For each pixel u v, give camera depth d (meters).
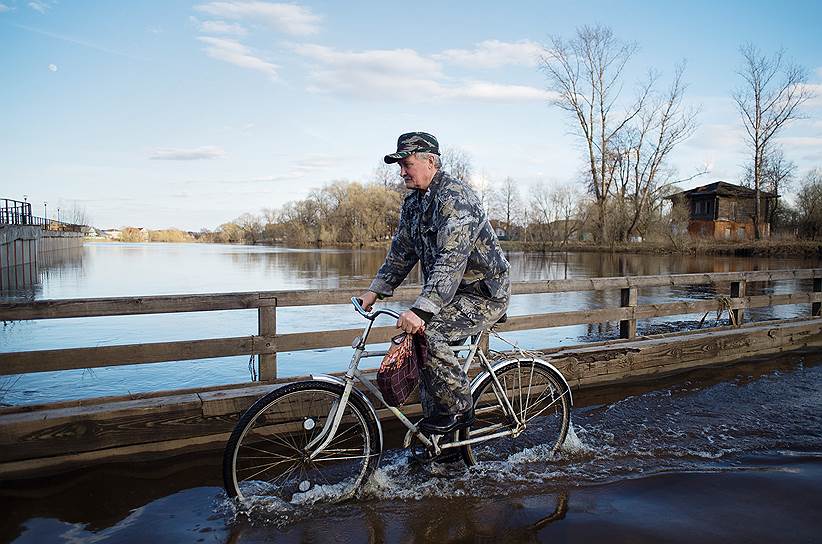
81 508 3.11
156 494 3.28
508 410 3.65
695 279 6.56
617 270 26.45
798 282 21.12
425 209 3.11
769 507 3.15
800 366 6.33
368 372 4.40
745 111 47.38
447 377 3.18
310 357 7.27
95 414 3.55
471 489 3.34
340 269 27.02
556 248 48.97
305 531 2.87
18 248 29.09
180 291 16.89
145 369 6.76
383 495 3.25
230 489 3.05
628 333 6.11
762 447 4.05
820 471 3.63
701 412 4.80
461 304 3.17
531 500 3.22
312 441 3.19
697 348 6.12
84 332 9.45
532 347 8.14
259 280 20.64
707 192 56.12
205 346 4.17
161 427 3.72
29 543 2.74
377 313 3.24
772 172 53.88
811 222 45.44
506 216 61.47
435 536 2.84
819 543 2.78
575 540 2.81
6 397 5.65
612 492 3.32
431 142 3.07
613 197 46.06
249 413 3.05
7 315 3.62
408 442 3.38
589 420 4.59
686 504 3.18
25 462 3.43
